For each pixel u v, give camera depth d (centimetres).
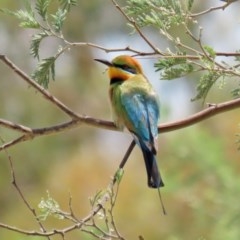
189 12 781
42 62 809
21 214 2006
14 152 2103
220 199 1362
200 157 1391
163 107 1378
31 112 2158
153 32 1984
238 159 1501
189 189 1398
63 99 2250
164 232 1675
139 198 1795
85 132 2181
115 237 771
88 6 2247
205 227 1391
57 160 2131
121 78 962
